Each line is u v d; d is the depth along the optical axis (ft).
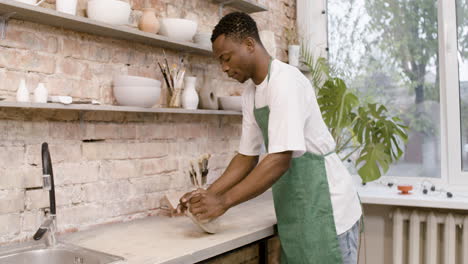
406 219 8.87
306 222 5.59
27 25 5.41
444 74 9.10
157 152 7.10
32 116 5.47
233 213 6.83
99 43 6.23
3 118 5.18
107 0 5.61
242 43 5.34
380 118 8.74
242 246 5.65
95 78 6.18
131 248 4.88
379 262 9.55
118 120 6.50
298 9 10.58
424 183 9.32
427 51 9.30
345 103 8.50
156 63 7.09
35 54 5.49
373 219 9.60
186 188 7.59
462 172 9.03
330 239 5.51
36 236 4.97
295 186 5.64
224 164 8.48
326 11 10.41
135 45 6.74
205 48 7.17
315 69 10.03
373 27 9.85
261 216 6.59
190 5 7.76
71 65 5.88
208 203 5.04
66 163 5.83
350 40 10.12
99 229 5.94
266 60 5.55
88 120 6.10
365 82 9.93
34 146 5.49
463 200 8.25
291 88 5.11
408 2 9.48
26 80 5.40
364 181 8.12
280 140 4.97
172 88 6.85
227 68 5.46
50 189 5.10
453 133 9.05
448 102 9.06
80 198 5.98
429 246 8.52
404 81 9.53
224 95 8.52
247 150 6.24
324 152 5.78
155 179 7.06
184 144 7.61
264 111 5.59
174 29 6.67
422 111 9.39
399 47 9.57
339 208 5.60
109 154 6.37
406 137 8.63
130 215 6.63
